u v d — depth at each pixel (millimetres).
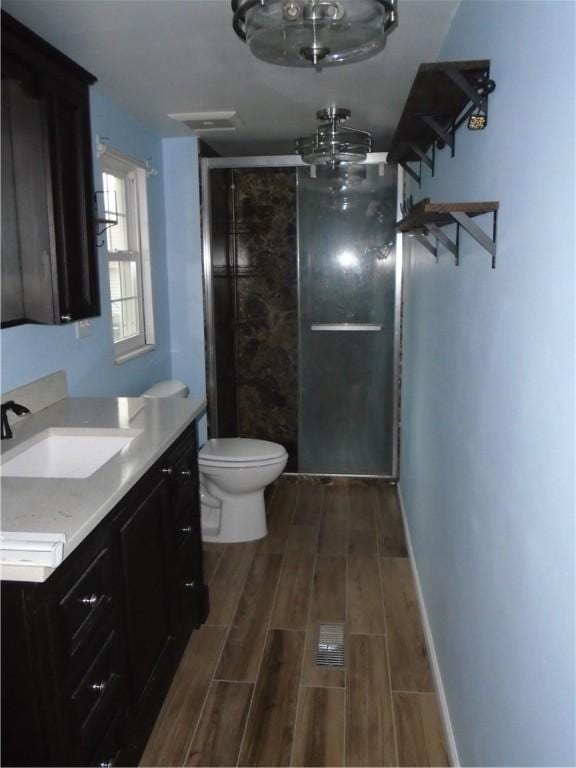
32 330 2205
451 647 1929
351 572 2953
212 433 3939
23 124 1878
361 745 1927
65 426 2039
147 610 1858
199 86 2564
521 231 1164
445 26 1952
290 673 2248
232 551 3166
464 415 1736
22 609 1215
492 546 1398
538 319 1063
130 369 3168
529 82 1108
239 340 4090
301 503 3785
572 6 896
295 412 4133
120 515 1622
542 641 1045
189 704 2096
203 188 3709
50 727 1273
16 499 1447
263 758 1878
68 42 2039
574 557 897
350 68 2340
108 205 3025
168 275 3803
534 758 1086
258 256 3957
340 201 3826
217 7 1791
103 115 2754
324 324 3984
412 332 3242
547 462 1018
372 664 2297
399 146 2340
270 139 3701
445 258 2105
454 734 1845
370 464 4141
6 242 1898
